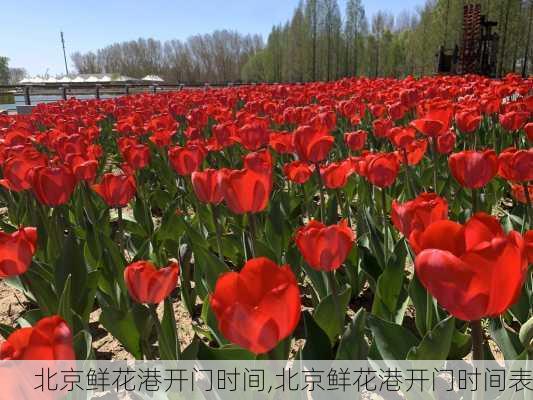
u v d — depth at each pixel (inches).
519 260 43.6
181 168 138.3
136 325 94.3
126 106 395.5
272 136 165.9
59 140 181.6
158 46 4461.1
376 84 431.8
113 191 121.8
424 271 45.8
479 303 44.9
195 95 426.6
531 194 128.5
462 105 213.5
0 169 226.2
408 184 144.8
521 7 1312.7
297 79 2938.0
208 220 155.3
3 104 1008.2
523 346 79.4
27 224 161.5
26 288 131.0
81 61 4662.9
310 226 73.3
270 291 46.6
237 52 4483.3
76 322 94.7
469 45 772.0
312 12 2797.7
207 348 70.5
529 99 222.1
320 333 76.7
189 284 127.8
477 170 96.1
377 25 3161.9
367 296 133.2
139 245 154.2
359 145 161.3
